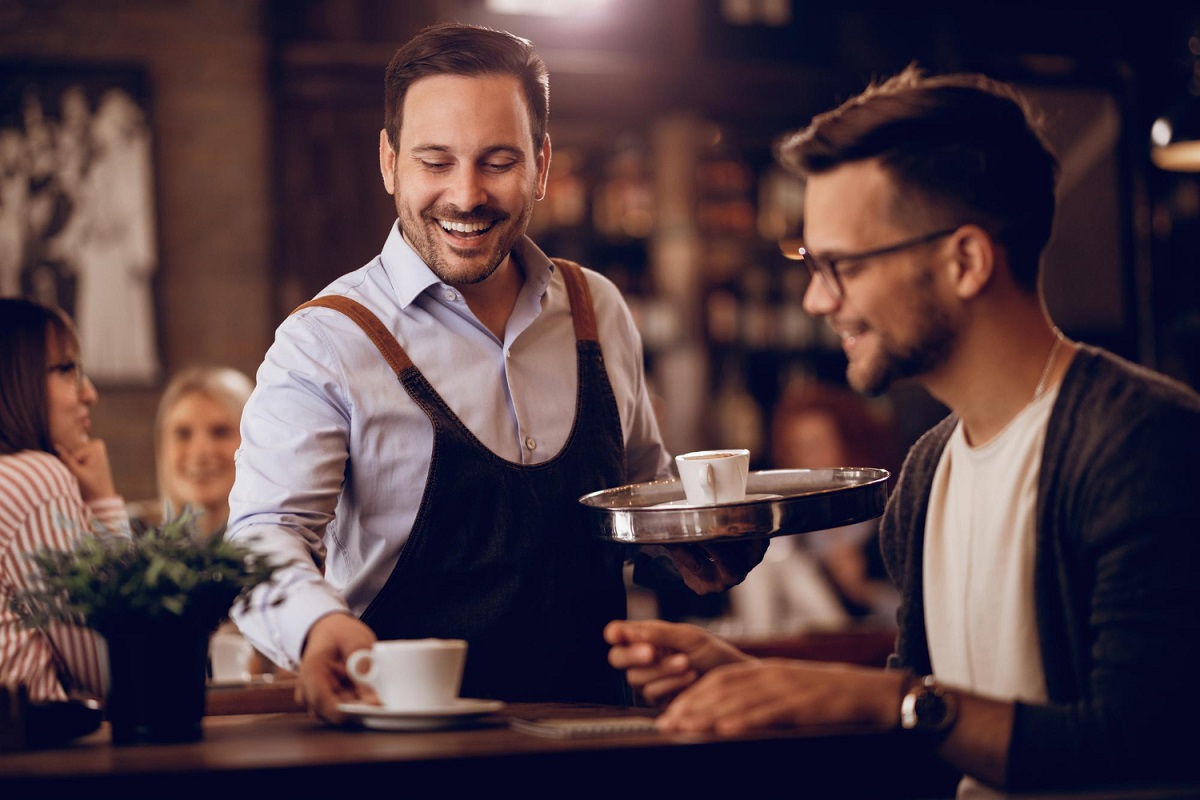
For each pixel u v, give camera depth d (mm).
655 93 5863
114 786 1139
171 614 1386
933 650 1607
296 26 5699
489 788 1193
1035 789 1312
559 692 1920
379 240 5703
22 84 5441
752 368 6199
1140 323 6223
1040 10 6207
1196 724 1303
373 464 1906
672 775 1238
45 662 2049
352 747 1266
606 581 2010
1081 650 1420
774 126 6141
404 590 1896
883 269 1478
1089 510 1402
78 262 5453
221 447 3686
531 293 2066
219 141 5629
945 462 1629
